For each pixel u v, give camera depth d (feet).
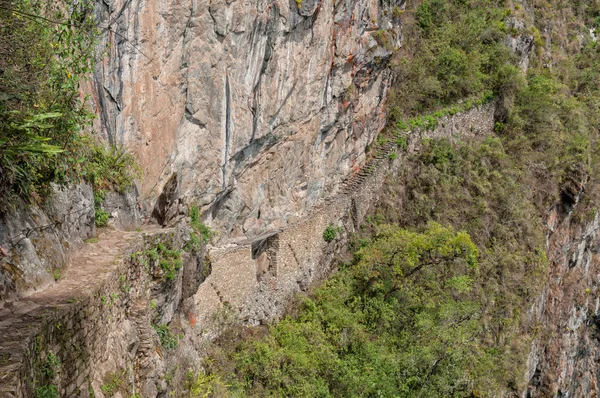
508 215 70.28
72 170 23.03
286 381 38.91
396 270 51.72
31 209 19.25
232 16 36.27
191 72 35.17
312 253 50.16
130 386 20.39
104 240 24.36
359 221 57.98
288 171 48.39
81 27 23.07
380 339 47.78
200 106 36.27
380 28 59.88
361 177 60.18
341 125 55.98
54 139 21.22
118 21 29.35
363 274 52.03
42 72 20.20
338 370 42.32
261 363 38.40
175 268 27.66
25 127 18.06
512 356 62.69
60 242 20.70
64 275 19.69
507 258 65.72
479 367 52.26
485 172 72.02
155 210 32.32
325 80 49.55
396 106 69.00
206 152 37.70
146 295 24.95
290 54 43.47
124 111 30.55
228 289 38.91
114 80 29.71
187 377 28.96
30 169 19.52
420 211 63.98
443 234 53.26
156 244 26.68
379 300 50.70
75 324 16.79
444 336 46.91
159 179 33.50
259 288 42.60
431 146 69.72
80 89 27.14
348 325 46.70
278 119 44.09
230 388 35.17
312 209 52.85
